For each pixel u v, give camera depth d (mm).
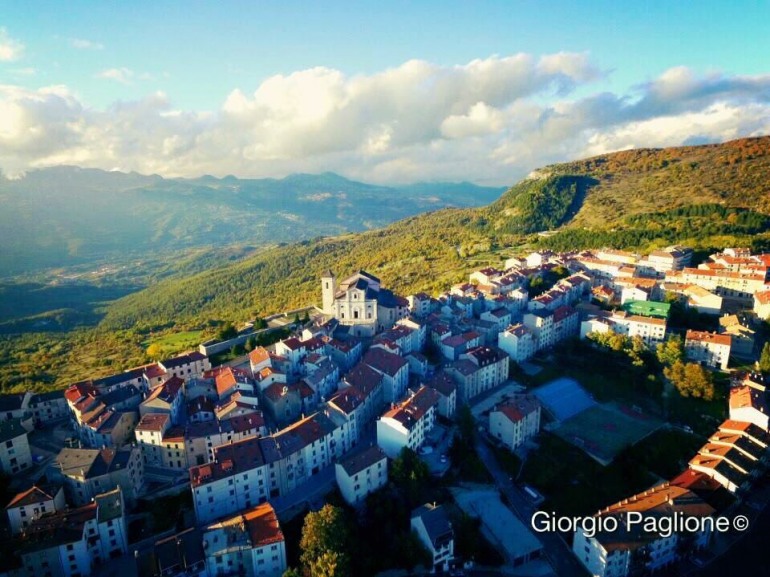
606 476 165750
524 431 179375
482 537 139750
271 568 122625
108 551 128750
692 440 180750
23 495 133125
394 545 132500
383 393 194750
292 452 147000
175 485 148500
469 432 172375
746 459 161750
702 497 153250
